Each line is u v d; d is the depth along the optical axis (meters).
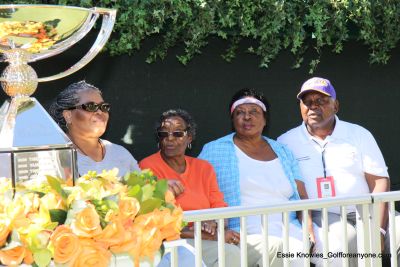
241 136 5.15
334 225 4.95
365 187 5.38
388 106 6.54
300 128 5.46
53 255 2.27
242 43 5.92
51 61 5.45
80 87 4.38
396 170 6.60
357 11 5.68
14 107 2.57
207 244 4.56
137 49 5.57
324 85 5.33
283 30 5.65
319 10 5.56
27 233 2.29
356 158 5.35
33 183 2.47
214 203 4.88
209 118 5.91
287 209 3.74
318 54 6.19
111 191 2.46
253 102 5.12
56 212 2.33
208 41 5.83
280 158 5.20
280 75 6.11
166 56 5.73
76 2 4.81
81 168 4.37
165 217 2.50
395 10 5.87
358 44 6.35
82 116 4.33
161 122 4.85
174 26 5.35
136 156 5.70
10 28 2.53
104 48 5.32
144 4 5.05
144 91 5.69
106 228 2.33
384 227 5.14
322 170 5.33
